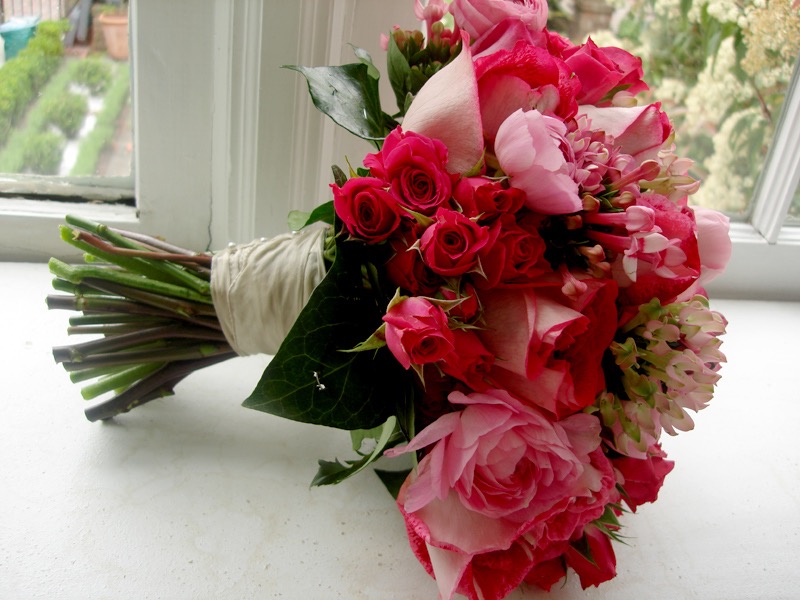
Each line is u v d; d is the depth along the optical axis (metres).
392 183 0.33
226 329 0.44
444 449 0.33
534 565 0.37
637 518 0.45
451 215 0.31
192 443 0.46
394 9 0.52
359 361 0.36
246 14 0.50
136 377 0.46
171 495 0.42
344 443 0.47
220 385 0.51
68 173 0.58
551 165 0.31
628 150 0.38
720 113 0.66
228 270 0.43
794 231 0.69
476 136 0.33
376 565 0.39
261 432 0.47
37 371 0.49
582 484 0.34
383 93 0.54
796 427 0.54
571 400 0.33
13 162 0.56
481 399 0.33
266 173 0.55
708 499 0.47
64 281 0.44
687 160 0.39
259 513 0.41
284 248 0.44
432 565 0.35
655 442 0.39
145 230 0.58
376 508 0.43
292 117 0.53
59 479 0.42
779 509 0.47
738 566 0.42
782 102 0.66
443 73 0.34
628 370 0.35
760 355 0.61
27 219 0.57
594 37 0.63
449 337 0.31
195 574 0.37
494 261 0.32
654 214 0.33
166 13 0.51
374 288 0.36
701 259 0.40
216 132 0.55
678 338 0.35
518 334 0.32
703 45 0.64
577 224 0.33
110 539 0.39
